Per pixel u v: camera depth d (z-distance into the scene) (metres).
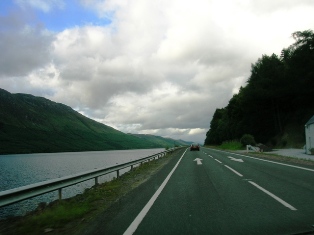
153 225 5.81
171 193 9.52
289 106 57.81
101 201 8.83
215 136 108.56
